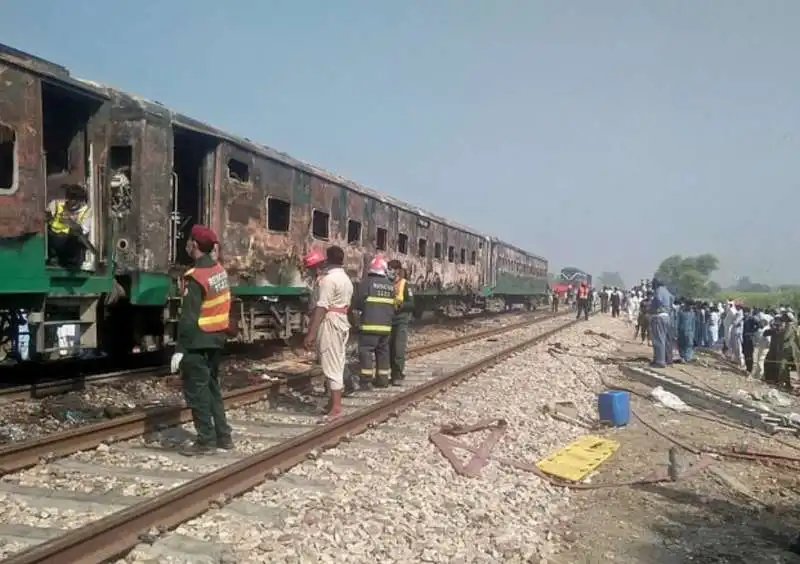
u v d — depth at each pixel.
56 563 3.86
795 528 6.22
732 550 5.53
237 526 4.80
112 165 9.57
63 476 5.69
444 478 6.53
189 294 6.51
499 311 38.53
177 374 10.84
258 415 8.58
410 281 22.45
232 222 11.80
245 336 12.59
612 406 10.17
